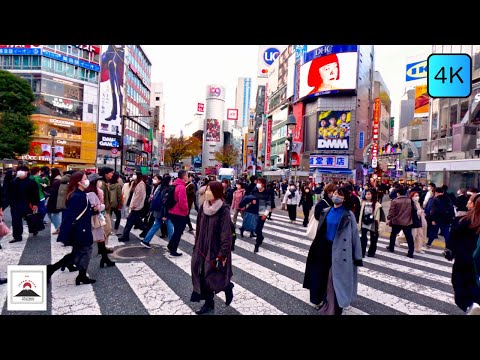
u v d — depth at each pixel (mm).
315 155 45344
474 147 20438
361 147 45531
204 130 122562
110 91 42688
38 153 35906
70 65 38906
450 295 4672
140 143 57688
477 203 3412
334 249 3732
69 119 38625
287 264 6148
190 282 4777
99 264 5520
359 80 44812
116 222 8938
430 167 18953
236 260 6336
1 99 26000
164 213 6418
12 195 6965
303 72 47969
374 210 7004
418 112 52812
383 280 5324
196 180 15359
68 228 4258
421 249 8086
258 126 83750
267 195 7207
